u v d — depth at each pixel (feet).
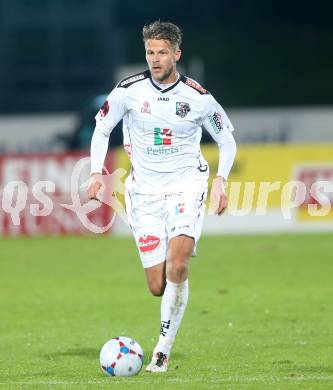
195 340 113.39
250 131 367.86
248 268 181.37
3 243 222.48
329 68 497.87
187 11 524.93
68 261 193.98
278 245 213.46
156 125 93.66
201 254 201.87
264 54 506.48
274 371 91.86
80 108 453.17
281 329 120.47
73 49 463.83
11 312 138.92
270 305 140.97
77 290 159.12
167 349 90.02
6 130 371.97
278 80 489.26
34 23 463.42
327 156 232.94
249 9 529.45
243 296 150.10
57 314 136.67
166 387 81.66
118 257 198.70
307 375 89.04
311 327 121.49
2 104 453.99
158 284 95.35
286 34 518.37
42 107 454.40
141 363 88.43
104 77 459.73
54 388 83.20
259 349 106.42
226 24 525.75
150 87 93.56
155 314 135.33
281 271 177.06
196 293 153.79
